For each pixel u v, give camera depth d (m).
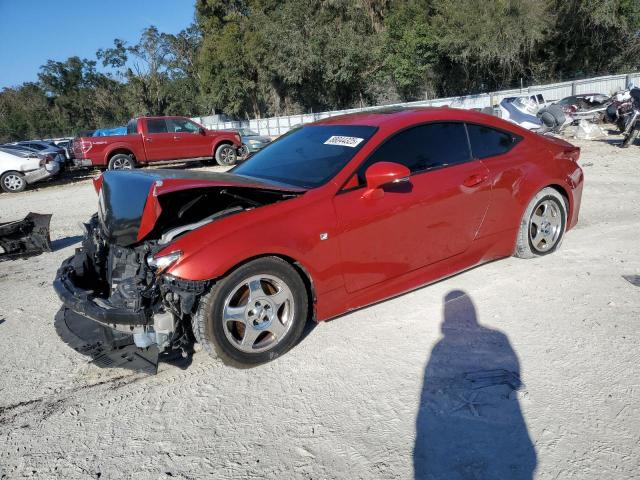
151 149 16.44
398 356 3.24
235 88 43.88
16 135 68.81
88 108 70.38
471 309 3.81
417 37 31.83
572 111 20.14
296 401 2.85
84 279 3.79
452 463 2.28
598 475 2.13
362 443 2.46
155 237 3.31
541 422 2.50
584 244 5.13
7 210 11.59
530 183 4.41
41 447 2.63
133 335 3.08
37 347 3.86
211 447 2.52
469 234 4.09
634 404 2.57
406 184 3.67
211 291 2.96
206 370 3.27
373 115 4.21
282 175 3.79
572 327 3.41
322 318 3.43
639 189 7.79
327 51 36.97
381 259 3.58
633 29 29.97
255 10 44.41
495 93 29.14
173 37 58.19
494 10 29.09
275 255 3.16
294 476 2.28
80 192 14.08
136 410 2.90
